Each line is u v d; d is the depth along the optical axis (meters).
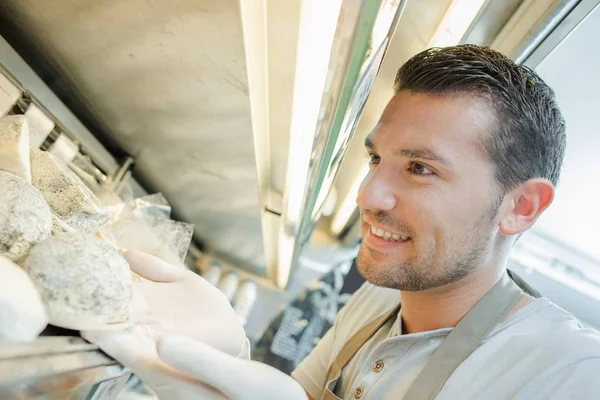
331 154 0.88
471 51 0.87
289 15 0.63
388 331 1.11
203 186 1.45
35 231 0.50
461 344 0.89
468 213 0.85
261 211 1.49
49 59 0.99
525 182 0.87
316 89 0.75
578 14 0.83
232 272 2.46
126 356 0.53
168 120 1.10
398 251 0.91
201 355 0.51
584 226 1.89
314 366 1.30
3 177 0.52
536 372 0.80
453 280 0.90
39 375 0.39
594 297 2.13
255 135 1.01
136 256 0.76
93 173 1.23
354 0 0.51
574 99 1.37
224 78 0.84
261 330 2.62
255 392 0.52
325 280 2.66
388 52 1.05
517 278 1.12
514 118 0.84
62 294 0.47
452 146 0.83
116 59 0.91
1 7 0.87
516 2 0.84
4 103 0.87
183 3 0.68
